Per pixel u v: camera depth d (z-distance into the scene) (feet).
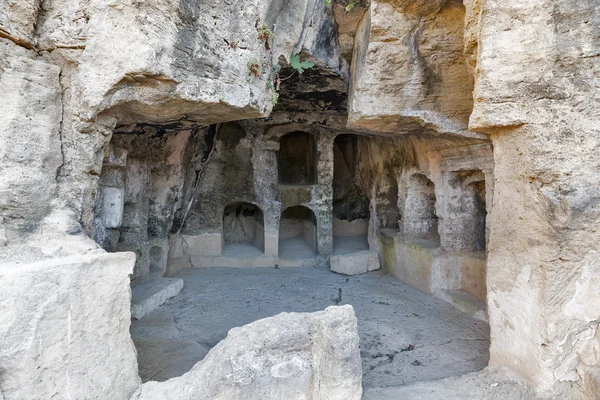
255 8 11.26
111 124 10.03
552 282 8.75
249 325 8.69
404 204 22.81
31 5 8.18
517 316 9.70
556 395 9.07
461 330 15.46
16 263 6.99
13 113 7.76
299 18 13.96
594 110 8.21
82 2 8.67
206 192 26.53
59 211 8.55
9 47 7.97
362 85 14.99
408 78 14.71
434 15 13.82
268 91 12.61
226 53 10.64
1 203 7.46
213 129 23.09
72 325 6.93
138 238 19.52
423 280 20.53
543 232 8.80
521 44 8.73
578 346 9.09
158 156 19.97
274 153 26.76
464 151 16.51
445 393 9.71
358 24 16.48
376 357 13.33
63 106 8.91
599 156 8.20
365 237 31.48
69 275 6.94
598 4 8.13
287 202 27.17
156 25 8.90
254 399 7.91
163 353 13.19
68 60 8.82
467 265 18.89
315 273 25.20
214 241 26.94
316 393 8.16
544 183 8.68
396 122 15.83
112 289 7.66
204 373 7.81
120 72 8.87
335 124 24.02
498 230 10.21
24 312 6.32
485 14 9.04
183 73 9.66
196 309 18.33
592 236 8.48
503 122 9.01
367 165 27.94
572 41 8.32
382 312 17.75
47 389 6.55
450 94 14.74
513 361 9.86
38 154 8.13
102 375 7.41
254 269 26.21
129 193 18.31
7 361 6.14
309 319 8.70
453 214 19.17
